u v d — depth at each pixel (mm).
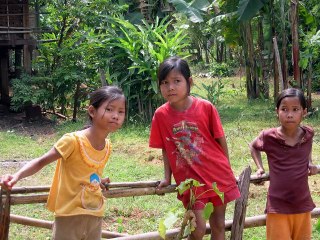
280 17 13750
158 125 3896
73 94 13352
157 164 8836
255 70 15555
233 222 3957
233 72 22812
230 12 14594
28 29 13242
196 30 23984
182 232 3529
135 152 9586
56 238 3426
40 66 13250
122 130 11367
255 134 10680
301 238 4074
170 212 3426
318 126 11500
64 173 3418
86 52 12664
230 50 24625
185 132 3785
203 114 3824
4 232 3430
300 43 14586
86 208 3408
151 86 11727
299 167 3961
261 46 15430
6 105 14430
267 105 14344
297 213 3965
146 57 11789
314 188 7336
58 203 3404
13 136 11141
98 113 3381
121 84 12078
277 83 14148
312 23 14172
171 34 12648
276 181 3984
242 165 8516
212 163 3805
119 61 12445
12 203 3654
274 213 3967
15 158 9398
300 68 13117
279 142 3979
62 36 13266
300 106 3912
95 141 3438
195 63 26453
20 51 14914
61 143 3336
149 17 14938
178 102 3799
